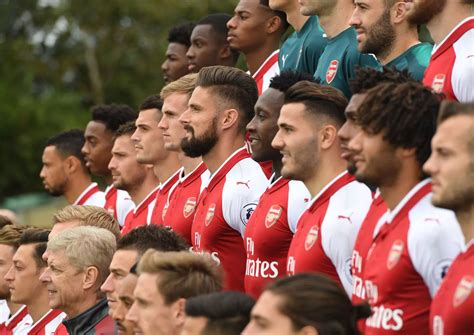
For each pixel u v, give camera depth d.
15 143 39.69
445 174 9.75
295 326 9.18
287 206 12.98
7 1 45.75
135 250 12.53
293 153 12.02
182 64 19.11
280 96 13.31
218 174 14.23
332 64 14.74
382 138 10.45
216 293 10.12
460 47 12.75
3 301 17.86
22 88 42.41
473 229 9.85
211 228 14.17
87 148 19.12
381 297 10.48
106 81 40.66
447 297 9.86
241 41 16.72
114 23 41.16
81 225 14.87
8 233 16.97
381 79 11.15
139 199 17.17
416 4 12.91
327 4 14.72
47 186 19.77
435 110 10.48
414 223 10.34
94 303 14.02
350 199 11.66
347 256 11.54
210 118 14.17
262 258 13.23
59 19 42.94
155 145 16.09
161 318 10.98
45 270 14.46
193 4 38.97
